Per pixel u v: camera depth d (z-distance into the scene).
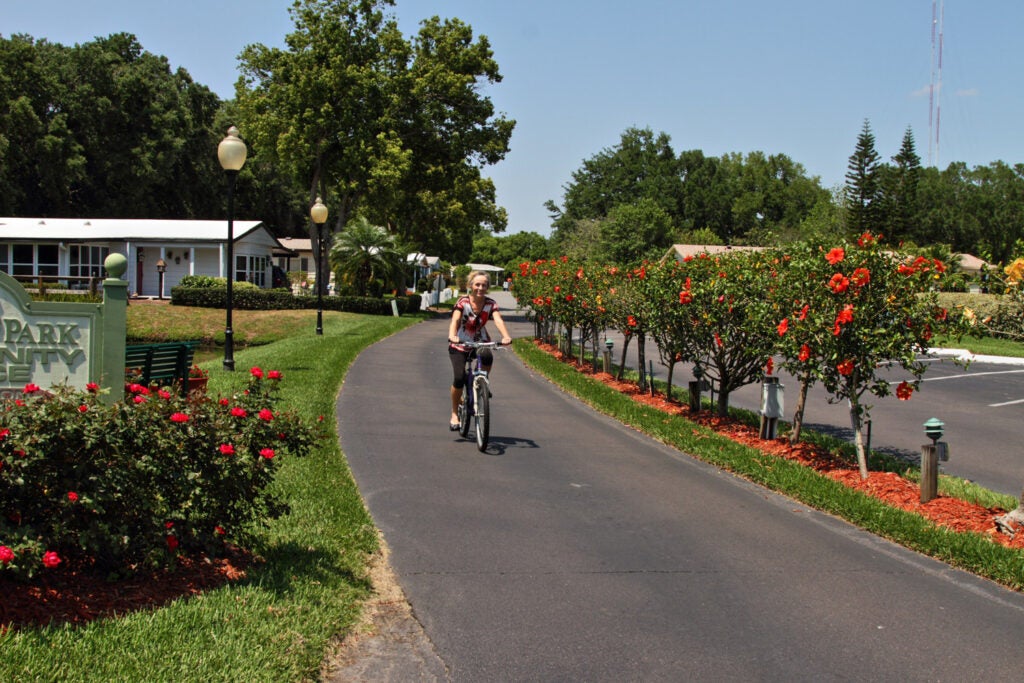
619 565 5.63
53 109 60.84
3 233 42.91
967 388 17.08
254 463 4.73
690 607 4.95
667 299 11.39
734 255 10.80
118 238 42.34
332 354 18.09
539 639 4.43
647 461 8.95
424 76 42.69
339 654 4.14
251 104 42.41
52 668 3.41
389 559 5.57
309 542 5.55
